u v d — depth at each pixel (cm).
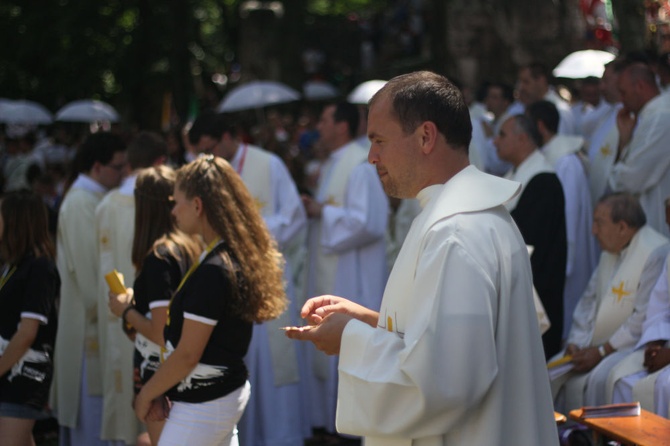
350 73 4853
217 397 750
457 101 509
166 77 3884
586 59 1931
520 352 484
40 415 916
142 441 955
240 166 1255
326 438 1378
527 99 1644
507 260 481
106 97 4372
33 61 4222
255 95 2817
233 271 747
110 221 1159
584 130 1695
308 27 5056
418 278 471
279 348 1248
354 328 497
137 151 1155
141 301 846
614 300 1095
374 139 516
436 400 450
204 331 733
